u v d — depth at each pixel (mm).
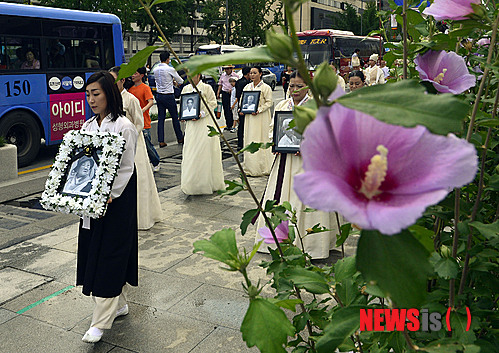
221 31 42469
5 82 9305
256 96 8469
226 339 3553
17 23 9453
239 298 4168
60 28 10141
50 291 4363
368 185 703
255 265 4809
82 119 10711
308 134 706
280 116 4660
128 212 3398
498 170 1539
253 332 1002
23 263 4980
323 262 4719
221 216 6387
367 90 734
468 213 1470
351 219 644
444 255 1296
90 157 3248
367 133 739
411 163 723
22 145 9766
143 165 5828
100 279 3363
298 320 1786
